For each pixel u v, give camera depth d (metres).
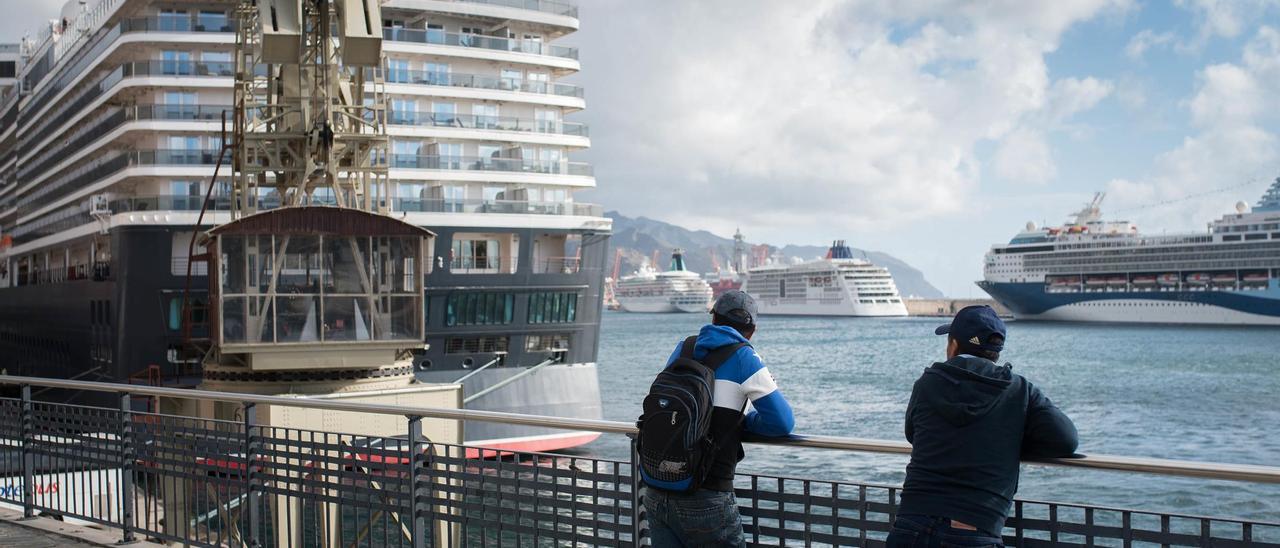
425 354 38.09
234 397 8.41
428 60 42.19
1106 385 88.75
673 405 5.16
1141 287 159.88
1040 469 40.62
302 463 8.12
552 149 43.91
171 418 9.11
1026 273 171.88
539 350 40.44
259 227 22.34
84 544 9.38
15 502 10.63
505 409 39.22
